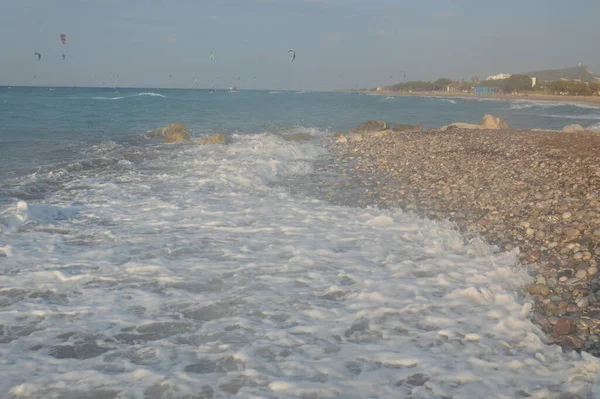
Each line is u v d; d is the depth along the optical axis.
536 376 4.06
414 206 10.26
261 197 11.03
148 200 10.48
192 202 10.36
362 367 4.12
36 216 8.70
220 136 20.98
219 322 4.94
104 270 6.33
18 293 5.56
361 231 8.38
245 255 7.02
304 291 5.78
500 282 6.17
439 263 6.82
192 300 5.46
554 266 6.76
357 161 16.64
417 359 4.27
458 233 8.26
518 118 46.31
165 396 3.65
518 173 12.59
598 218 8.34
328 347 4.46
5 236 7.68
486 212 9.64
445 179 12.75
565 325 5.00
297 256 7.00
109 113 40.69
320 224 8.80
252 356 4.26
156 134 24.16
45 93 109.69
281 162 15.65
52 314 5.05
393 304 5.46
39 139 21.67
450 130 24.86
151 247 7.31
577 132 22.52
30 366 4.04
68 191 11.25
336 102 86.31
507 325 5.00
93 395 3.64
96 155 17.08
